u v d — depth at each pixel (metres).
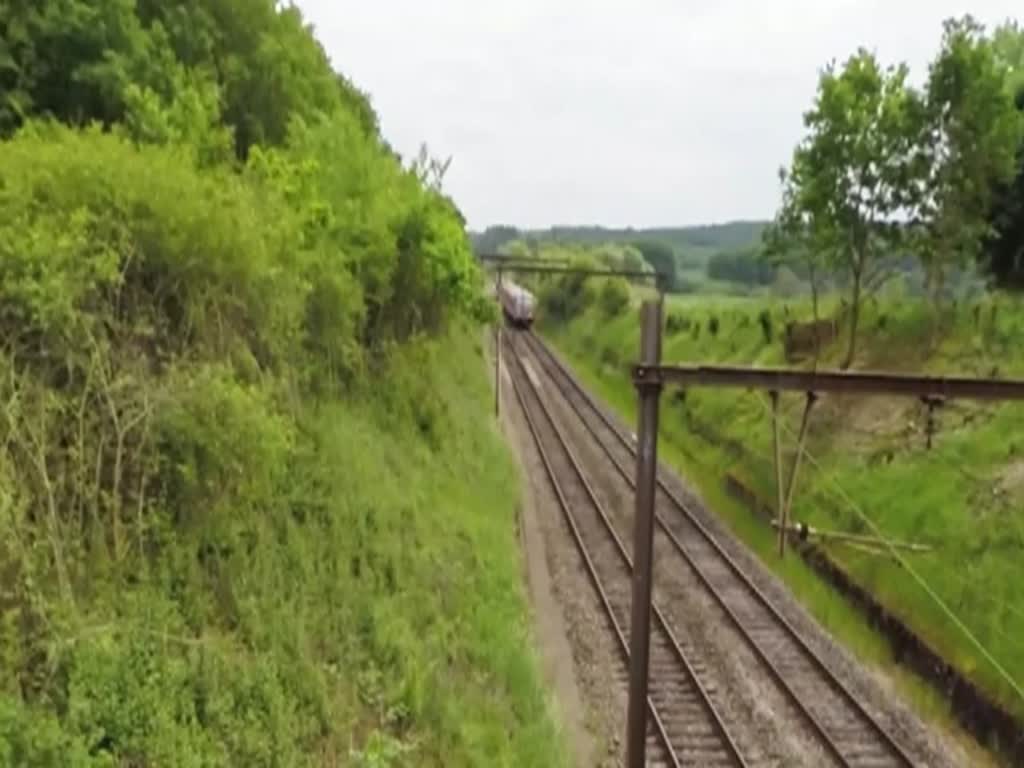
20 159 10.70
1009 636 16.52
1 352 9.02
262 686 9.60
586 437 37.97
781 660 17.84
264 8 22.69
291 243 14.87
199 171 14.25
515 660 14.77
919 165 26.97
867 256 28.92
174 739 8.25
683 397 42.28
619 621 19.34
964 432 23.53
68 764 7.21
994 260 30.14
